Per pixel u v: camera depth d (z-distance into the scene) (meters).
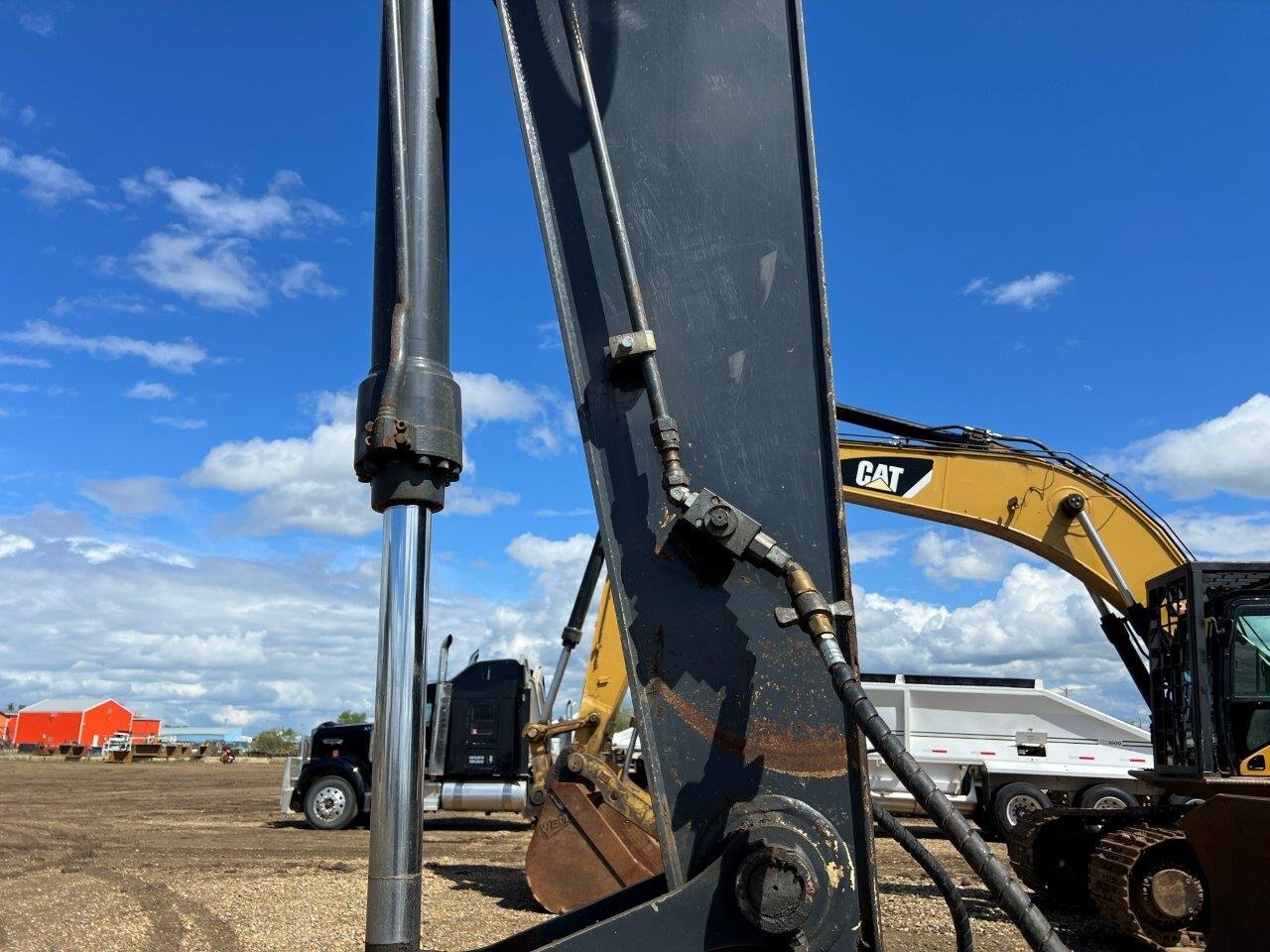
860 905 1.87
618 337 2.12
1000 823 15.02
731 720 1.98
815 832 1.89
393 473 2.00
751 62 2.29
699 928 1.87
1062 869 8.83
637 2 2.33
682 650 2.03
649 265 2.21
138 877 10.01
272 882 9.64
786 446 2.11
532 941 2.36
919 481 10.12
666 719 2.00
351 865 10.95
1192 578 7.71
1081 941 7.61
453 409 2.05
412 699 1.94
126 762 50.22
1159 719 8.41
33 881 9.76
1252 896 2.58
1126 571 9.68
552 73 2.32
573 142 2.29
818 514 2.07
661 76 2.29
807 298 2.17
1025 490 9.96
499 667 15.55
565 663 9.48
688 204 2.23
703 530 1.98
